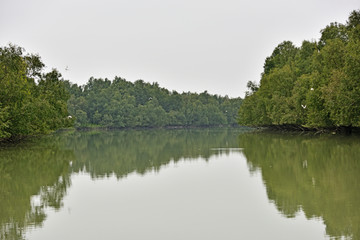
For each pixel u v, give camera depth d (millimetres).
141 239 14047
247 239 13758
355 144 44125
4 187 24078
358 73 43719
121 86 196250
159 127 198250
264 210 17266
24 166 33906
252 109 99000
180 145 58500
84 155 44062
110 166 33719
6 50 54844
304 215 16234
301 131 81500
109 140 77500
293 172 26688
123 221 16234
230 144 56625
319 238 13594
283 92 75750
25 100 50781
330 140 51625
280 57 91250
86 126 166250
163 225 15562
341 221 15266
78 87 190750
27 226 15805
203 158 38000
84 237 14398
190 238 14008
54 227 15617
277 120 73062
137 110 182375
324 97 48219
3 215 17500
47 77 69312
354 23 56781
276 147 46188
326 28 63406
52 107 59250
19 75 52781
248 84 104812
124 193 21688
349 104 43656
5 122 47719
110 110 173500
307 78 61844
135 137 90750
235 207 17969
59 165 34656
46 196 21312
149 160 37906
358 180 22797
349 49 46594
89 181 25984
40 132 62219
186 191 21734
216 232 14555
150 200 19812
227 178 25562
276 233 14250
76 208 18547
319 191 20266
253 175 26328
